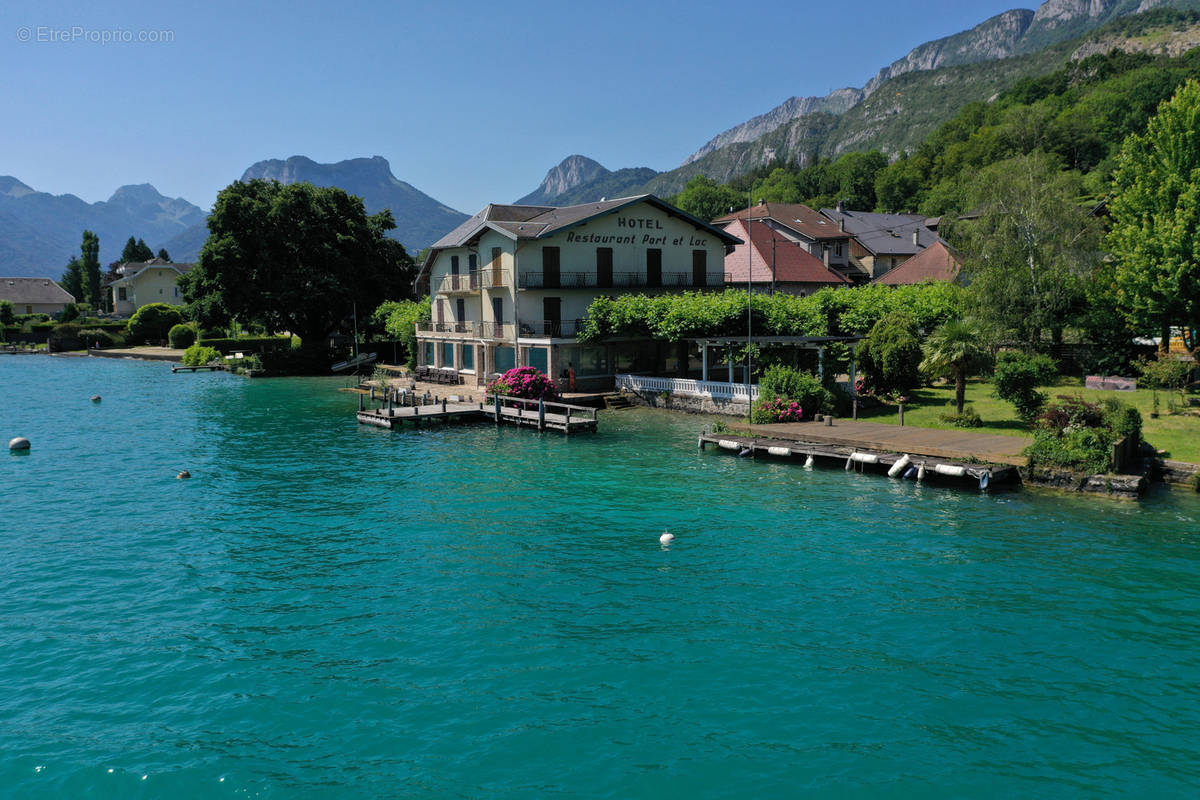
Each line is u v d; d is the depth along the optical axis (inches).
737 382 2064.5
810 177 6850.4
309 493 1136.2
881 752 496.4
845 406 1582.2
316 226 2997.0
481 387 2202.3
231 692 576.1
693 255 2202.3
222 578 799.7
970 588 738.8
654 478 1181.1
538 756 494.9
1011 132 4845.0
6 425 1776.6
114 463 1364.4
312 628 679.1
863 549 848.3
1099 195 3277.6
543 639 650.8
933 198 4778.5
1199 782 466.3
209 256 2827.3
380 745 509.4
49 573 819.4
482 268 2119.8
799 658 613.6
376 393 2166.6
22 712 552.4
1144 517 932.6
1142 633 645.3
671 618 687.1
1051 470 1061.8
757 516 975.0
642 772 478.3
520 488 1137.4
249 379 2800.2
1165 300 1454.2
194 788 469.4
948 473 1091.9
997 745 502.9
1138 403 1467.8
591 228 2042.3
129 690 580.4
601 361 2001.7
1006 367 1342.3
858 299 1998.0
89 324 4478.3
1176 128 1493.6
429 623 684.7
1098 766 481.7
